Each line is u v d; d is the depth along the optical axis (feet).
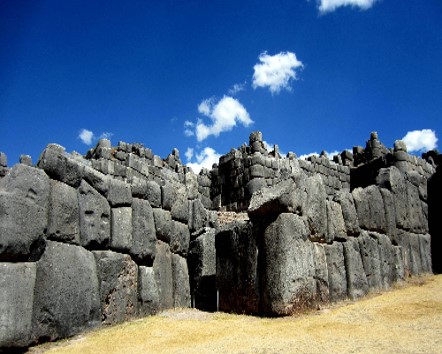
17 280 23.26
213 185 80.12
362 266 36.65
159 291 35.17
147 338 25.59
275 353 21.15
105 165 63.21
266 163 73.67
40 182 25.91
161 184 39.55
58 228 26.76
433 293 33.88
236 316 31.58
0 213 23.18
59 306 25.58
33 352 23.08
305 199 33.40
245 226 34.14
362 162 87.97
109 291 29.76
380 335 23.57
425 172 66.80
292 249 30.81
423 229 47.01
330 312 30.22
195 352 21.99
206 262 39.29
